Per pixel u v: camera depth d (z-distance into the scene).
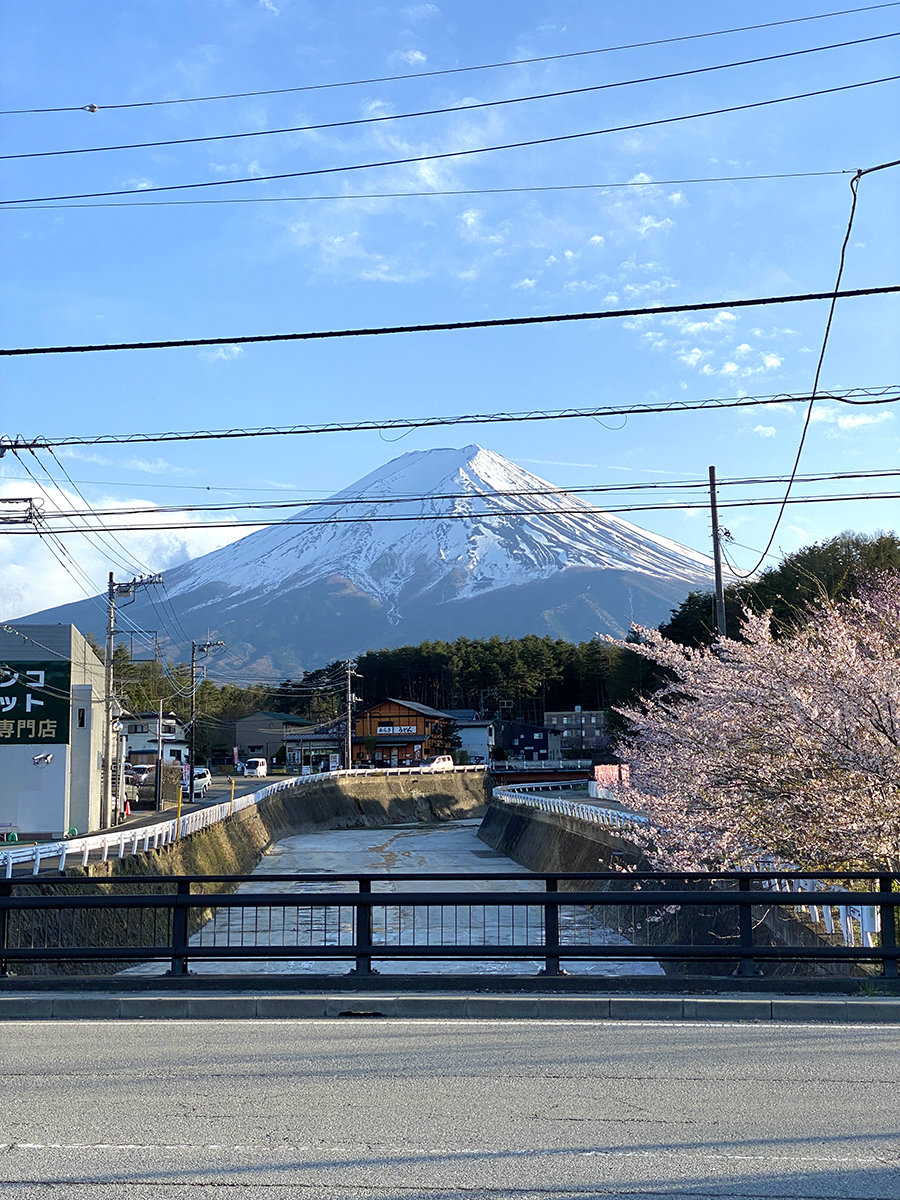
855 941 13.13
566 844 40.31
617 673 65.69
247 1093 6.71
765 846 15.52
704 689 17.84
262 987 9.68
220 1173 5.28
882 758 14.04
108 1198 4.95
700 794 16.73
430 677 162.38
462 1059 7.59
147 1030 8.71
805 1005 8.95
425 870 47.34
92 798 46.12
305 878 10.09
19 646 43.12
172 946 9.91
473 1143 5.72
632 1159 5.48
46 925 19.19
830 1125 6.01
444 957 9.77
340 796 75.62
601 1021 8.89
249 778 99.19
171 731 92.50
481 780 97.62
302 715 140.00
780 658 15.43
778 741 15.51
